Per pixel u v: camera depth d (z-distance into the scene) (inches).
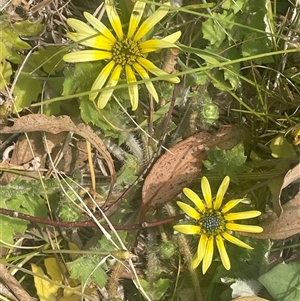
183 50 7.4
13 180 7.6
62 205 7.5
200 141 7.7
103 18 7.7
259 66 7.7
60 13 7.8
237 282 7.6
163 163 7.7
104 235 7.6
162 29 7.7
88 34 6.8
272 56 7.7
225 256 7.0
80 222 7.3
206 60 7.5
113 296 7.8
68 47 7.1
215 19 7.4
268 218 7.5
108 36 6.8
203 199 7.8
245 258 7.7
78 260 7.6
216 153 7.5
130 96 6.9
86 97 7.4
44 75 7.7
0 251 7.8
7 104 7.6
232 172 7.5
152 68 6.8
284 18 7.7
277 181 7.5
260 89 7.8
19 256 7.7
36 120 7.3
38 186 7.7
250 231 7.0
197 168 7.7
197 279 7.8
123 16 7.2
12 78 7.8
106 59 7.1
